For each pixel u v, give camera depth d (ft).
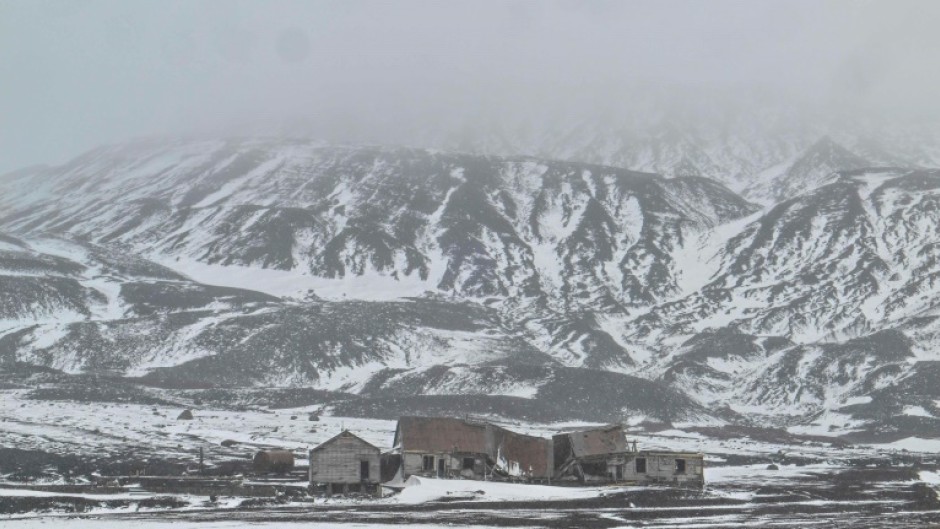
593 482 426.92
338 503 345.10
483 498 364.38
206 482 384.27
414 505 339.98
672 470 429.38
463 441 430.61
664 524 296.51
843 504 359.25
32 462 445.37
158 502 328.08
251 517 295.07
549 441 443.32
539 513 319.27
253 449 506.07
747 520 308.60
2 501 317.63
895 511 339.16
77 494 348.59
